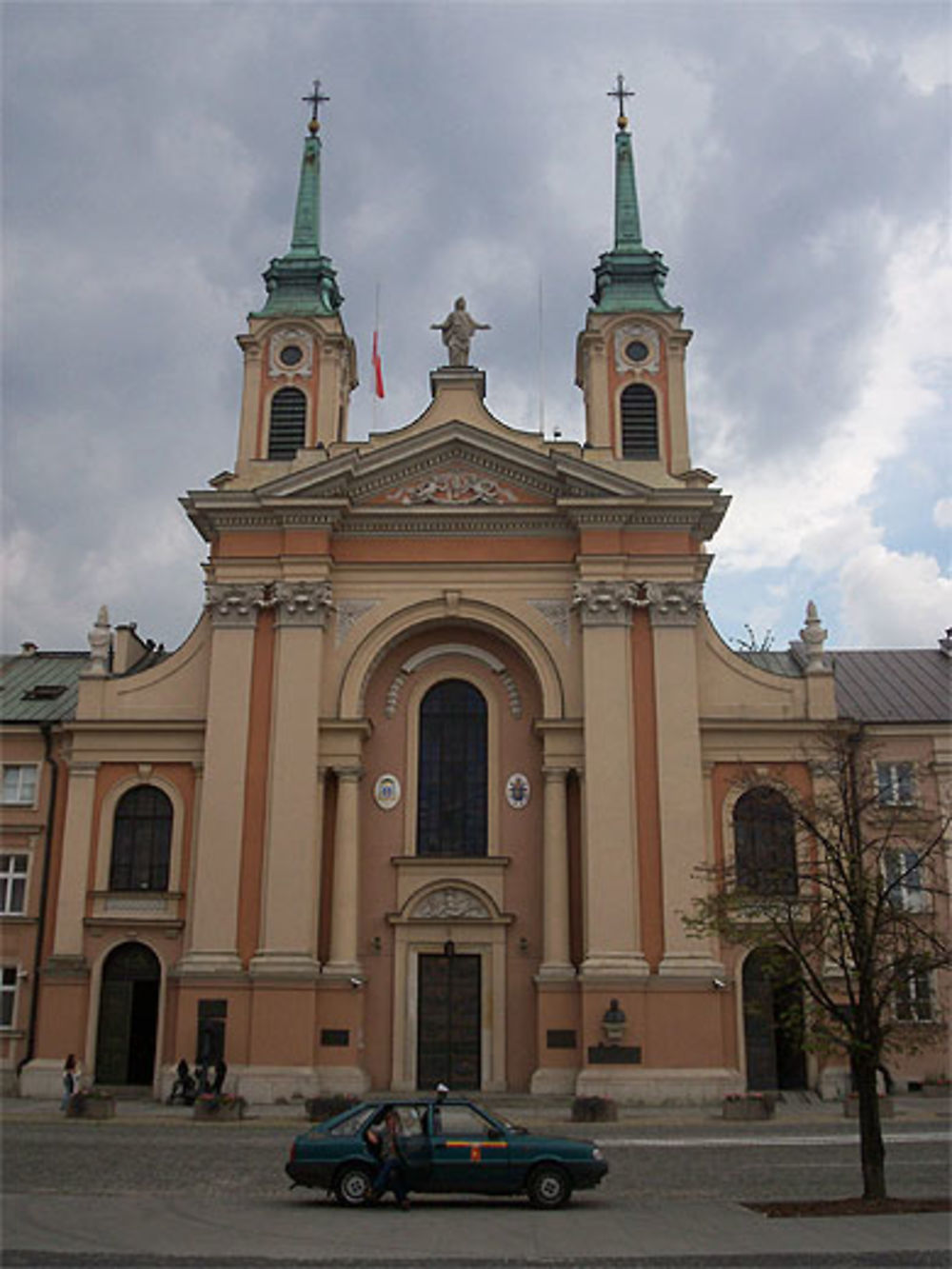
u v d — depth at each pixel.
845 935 20.75
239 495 36.62
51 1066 33.91
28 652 44.69
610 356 40.38
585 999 32.72
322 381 40.59
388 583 36.84
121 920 34.91
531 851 35.62
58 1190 18.67
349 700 35.81
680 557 36.25
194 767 36.06
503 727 36.62
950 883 35.03
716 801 35.28
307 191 44.09
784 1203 17.33
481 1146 17.31
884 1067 32.47
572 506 36.22
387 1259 13.21
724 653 36.53
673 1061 32.34
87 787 36.19
